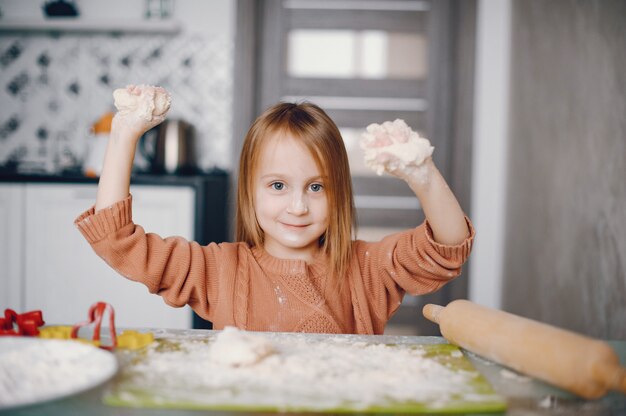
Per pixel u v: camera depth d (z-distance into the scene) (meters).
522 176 2.43
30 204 2.30
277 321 1.02
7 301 2.31
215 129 2.86
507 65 2.76
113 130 0.86
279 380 0.56
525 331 0.61
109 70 2.85
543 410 0.53
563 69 1.93
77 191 2.30
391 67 2.97
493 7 2.85
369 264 1.09
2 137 2.87
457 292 2.91
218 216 2.60
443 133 2.96
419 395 0.53
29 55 2.84
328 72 2.98
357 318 1.04
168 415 0.49
